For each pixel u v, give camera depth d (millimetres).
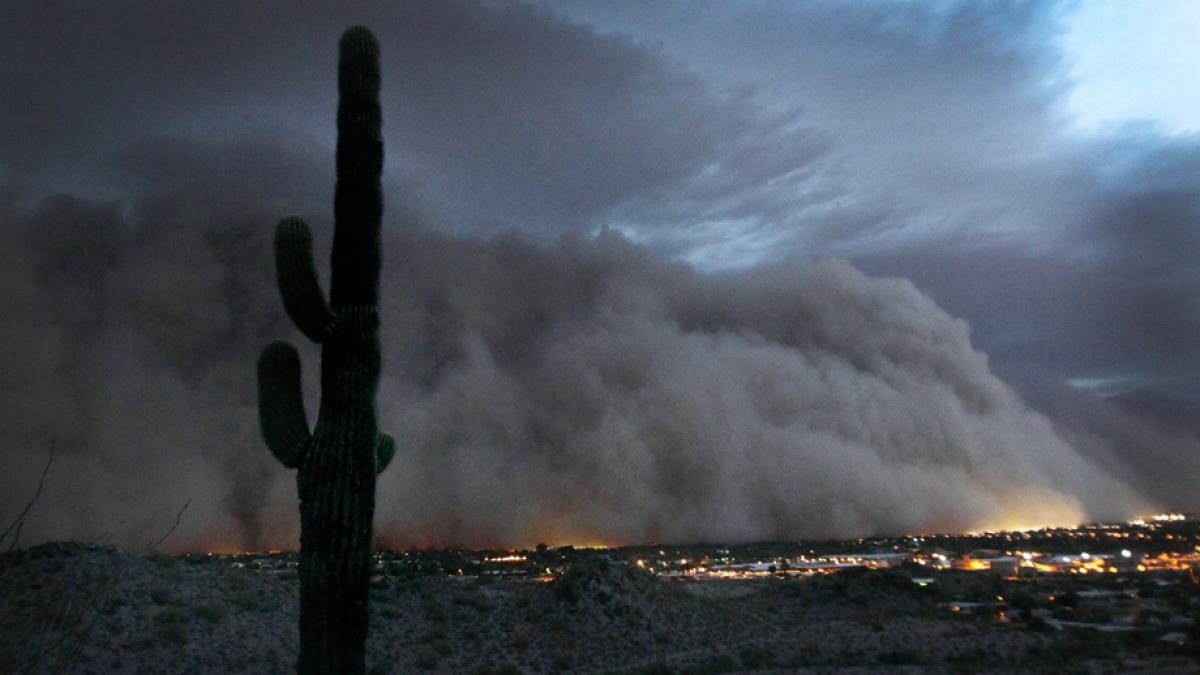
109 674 22438
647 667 30562
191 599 28625
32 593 18312
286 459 9977
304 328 9852
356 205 10383
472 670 30484
